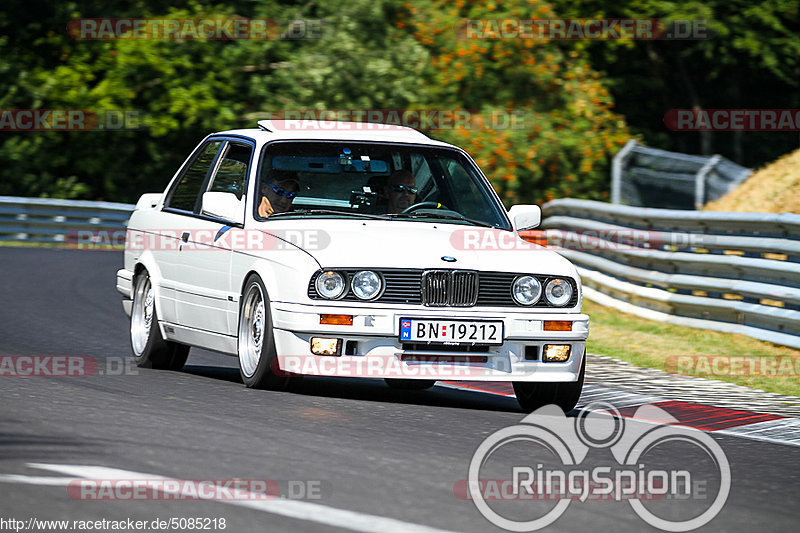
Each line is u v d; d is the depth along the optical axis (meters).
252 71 100.56
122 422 21.56
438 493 17.14
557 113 90.31
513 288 26.44
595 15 105.00
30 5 105.50
